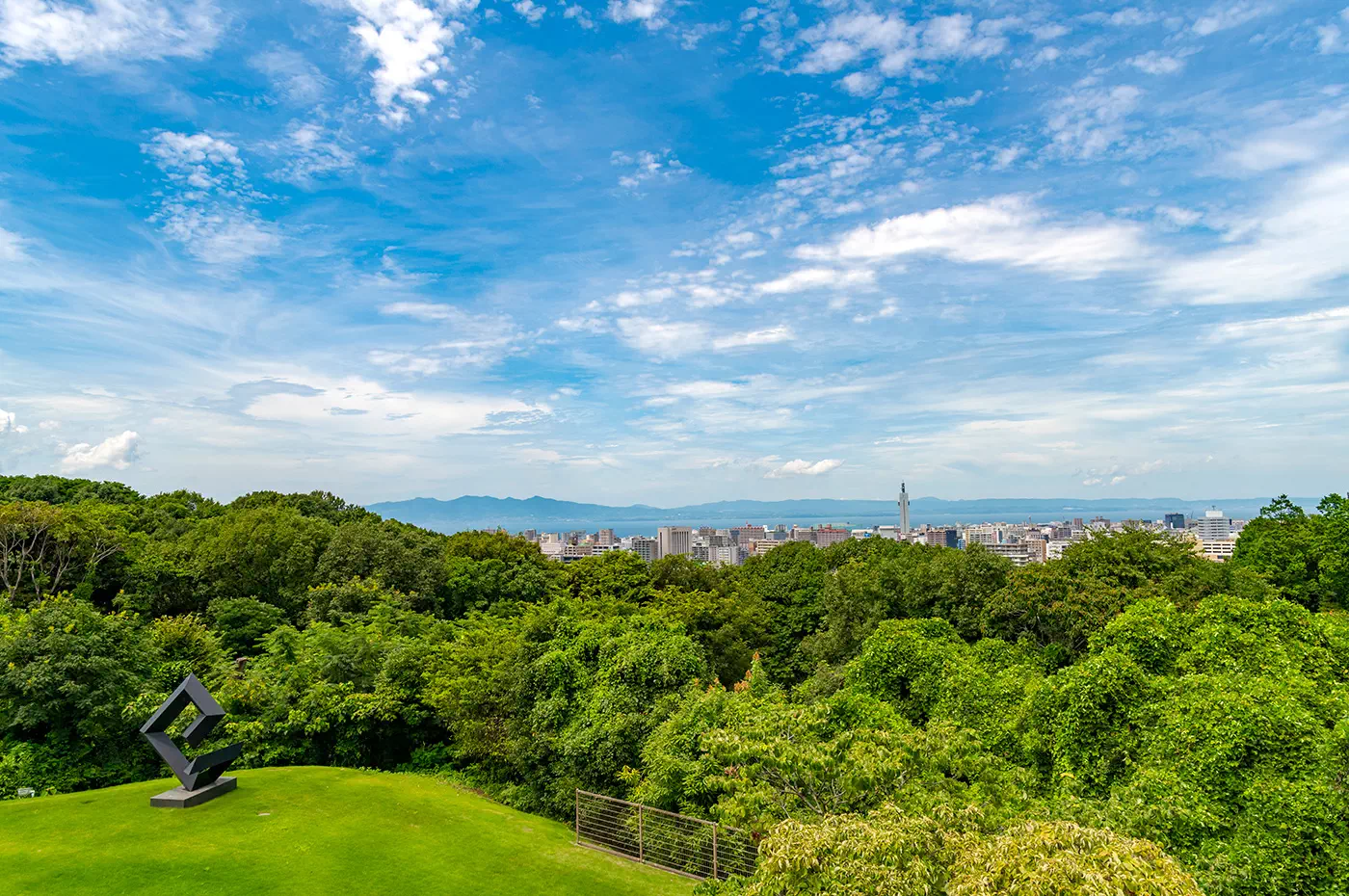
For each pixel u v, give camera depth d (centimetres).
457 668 2688
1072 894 730
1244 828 1223
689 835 1666
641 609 4378
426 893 1491
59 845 1594
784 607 5612
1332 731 1327
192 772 1920
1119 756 1584
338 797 2044
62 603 2730
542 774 2230
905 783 1345
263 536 4347
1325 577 3291
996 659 2753
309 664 2762
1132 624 1938
